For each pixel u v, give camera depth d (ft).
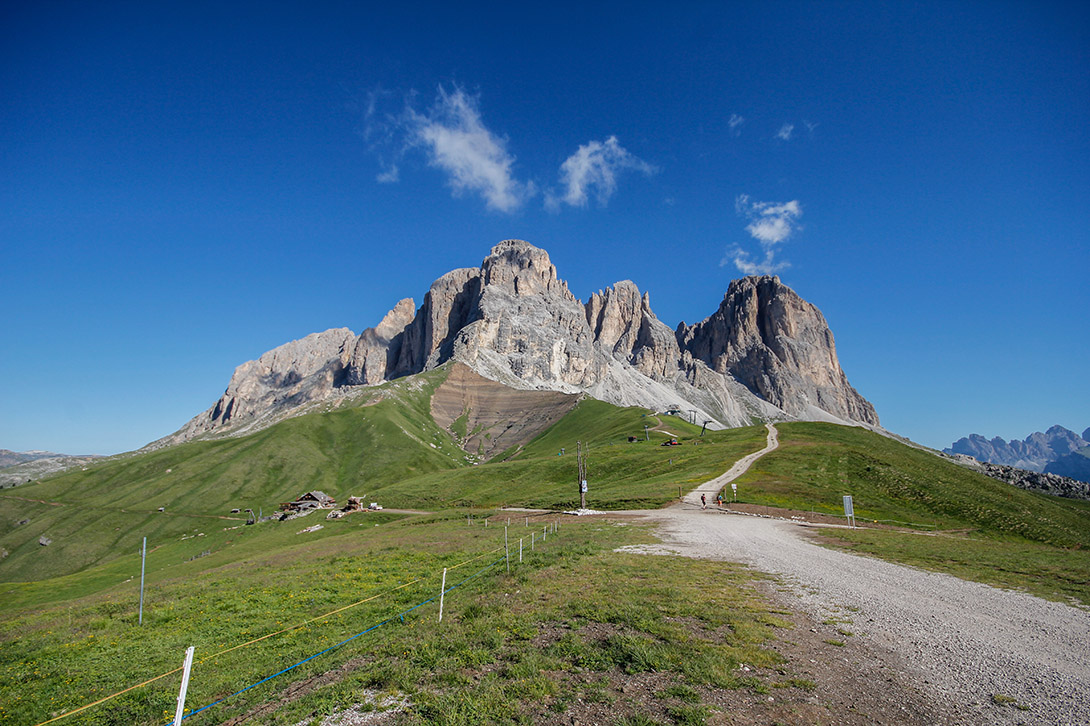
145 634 68.44
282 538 317.83
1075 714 33.30
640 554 101.60
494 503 344.49
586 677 39.42
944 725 32.27
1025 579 78.02
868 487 258.78
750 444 402.93
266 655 56.18
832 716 33.42
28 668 56.44
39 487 589.73
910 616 56.75
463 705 35.01
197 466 640.58
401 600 75.46
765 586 71.36
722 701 35.14
